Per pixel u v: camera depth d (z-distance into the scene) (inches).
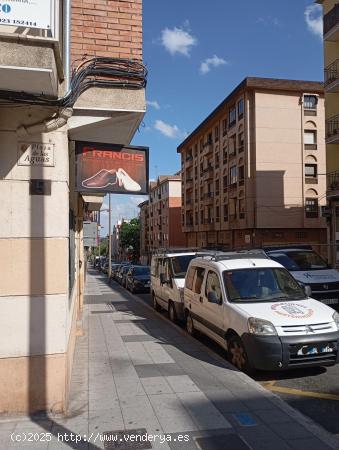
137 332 401.7
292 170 1496.1
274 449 161.0
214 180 1863.9
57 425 181.0
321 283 466.9
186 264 512.4
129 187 250.7
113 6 234.5
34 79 163.2
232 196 1638.8
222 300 311.1
